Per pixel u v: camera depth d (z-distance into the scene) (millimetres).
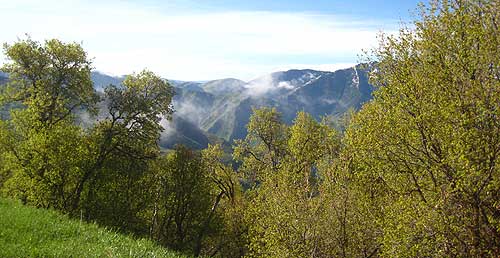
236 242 51906
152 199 50812
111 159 48844
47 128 40906
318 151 40312
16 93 44531
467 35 18203
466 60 17703
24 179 38188
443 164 17703
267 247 30125
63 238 16000
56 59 44469
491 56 17500
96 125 48344
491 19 18828
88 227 18500
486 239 16625
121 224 48219
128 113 48031
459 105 17219
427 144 18641
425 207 17219
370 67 22234
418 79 19281
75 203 42781
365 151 22281
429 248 17484
